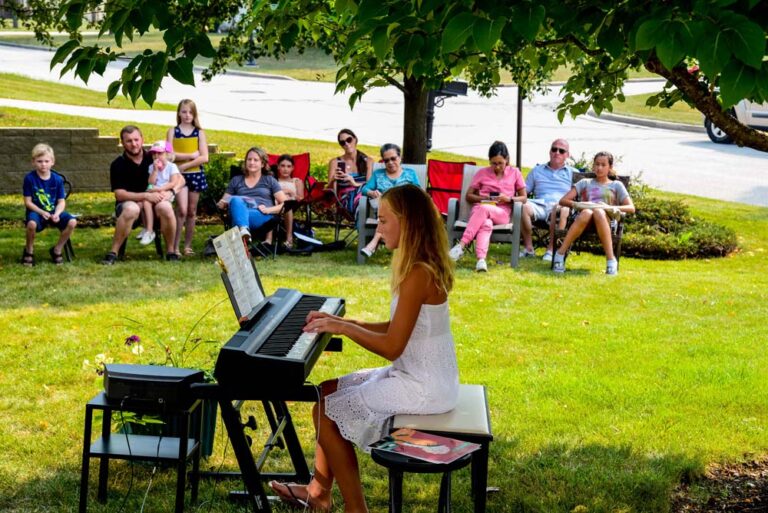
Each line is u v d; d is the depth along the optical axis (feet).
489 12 10.09
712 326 25.29
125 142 31.50
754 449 16.47
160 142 32.12
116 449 13.14
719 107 13.10
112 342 21.90
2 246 33.40
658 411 18.22
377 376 13.26
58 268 29.89
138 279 28.66
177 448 13.33
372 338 12.44
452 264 12.70
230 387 11.85
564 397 19.02
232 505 13.97
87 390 18.66
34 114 63.77
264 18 15.87
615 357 21.95
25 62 110.32
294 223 35.83
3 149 46.62
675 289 29.96
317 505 13.48
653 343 23.29
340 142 37.76
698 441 16.70
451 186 37.58
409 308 12.36
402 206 12.49
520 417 17.80
